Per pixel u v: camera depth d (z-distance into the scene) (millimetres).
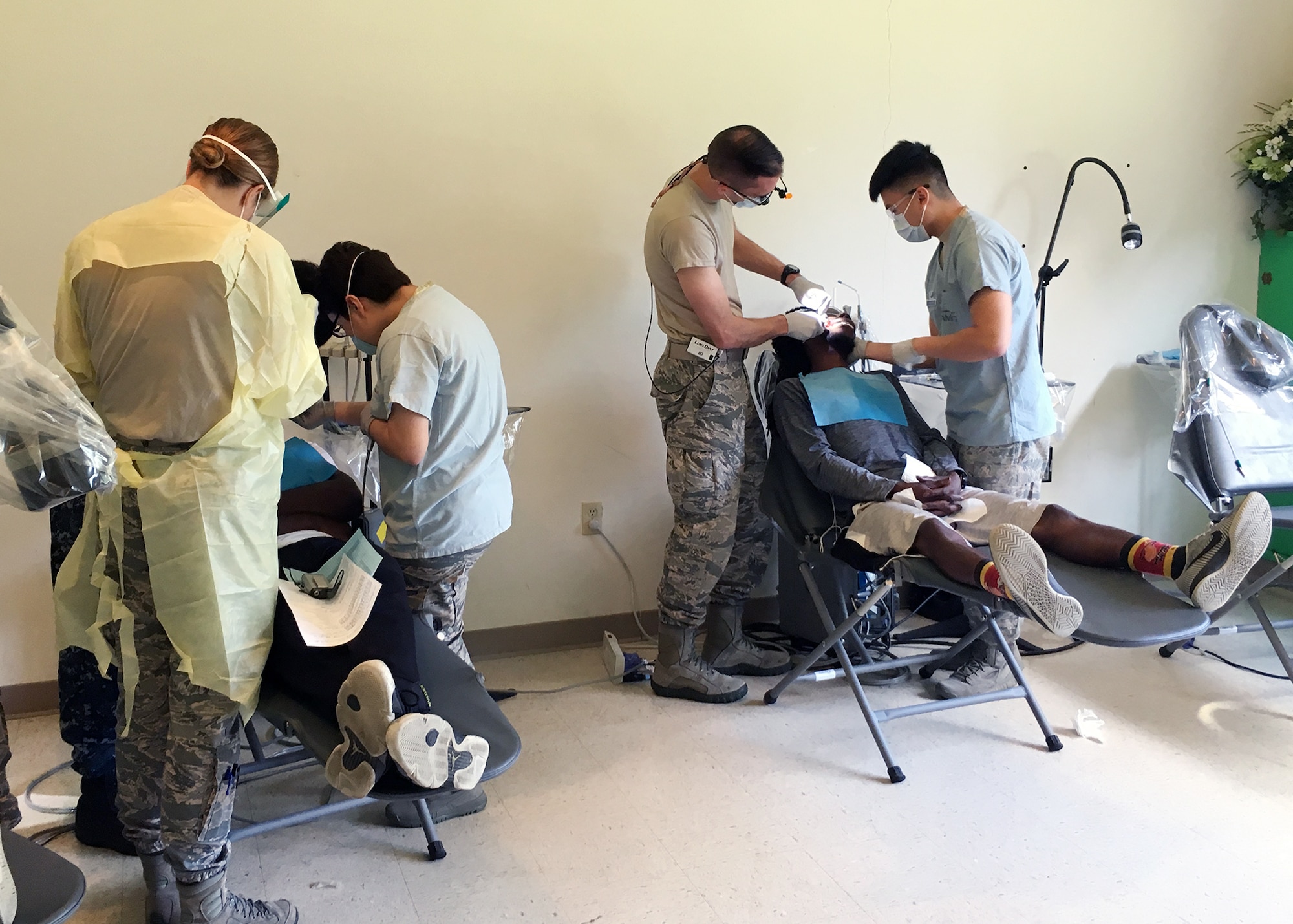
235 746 1436
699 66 2828
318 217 2510
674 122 2828
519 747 1487
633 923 1658
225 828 1459
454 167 2619
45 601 2426
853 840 1907
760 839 1913
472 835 1928
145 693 1427
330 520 1843
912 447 2594
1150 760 2221
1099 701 2555
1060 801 2045
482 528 1996
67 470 1082
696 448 2434
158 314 1283
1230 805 2021
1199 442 2908
